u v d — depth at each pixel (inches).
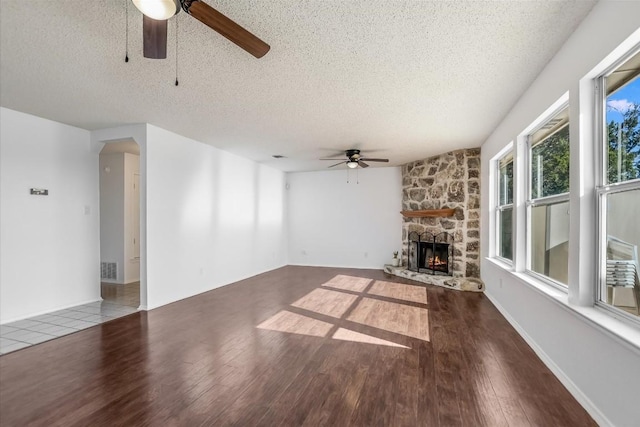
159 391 88.0
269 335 130.3
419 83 114.3
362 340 124.9
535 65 102.0
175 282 181.8
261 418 76.3
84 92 122.2
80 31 82.1
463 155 218.7
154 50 73.0
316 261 317.7
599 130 81.2
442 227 233.8
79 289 173.9
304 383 92.6
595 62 74.8
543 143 119.3
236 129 172.2
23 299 149.9
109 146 213.0
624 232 73.1
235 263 239.1
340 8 73.5
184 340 124.6
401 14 76.0
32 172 152.9
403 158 252.5
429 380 94.2
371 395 86.4
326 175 314.8
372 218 300.0
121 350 115.1
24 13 74.5
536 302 113.0
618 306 74.8
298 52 92.7
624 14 64.7
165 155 174.2
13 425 73.5
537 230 125.0
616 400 68.1
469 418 76.4
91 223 179.8
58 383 92.1
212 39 85.4
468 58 97.0
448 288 214.2
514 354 111.7
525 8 74.6
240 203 246.1
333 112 144.5
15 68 102.3
